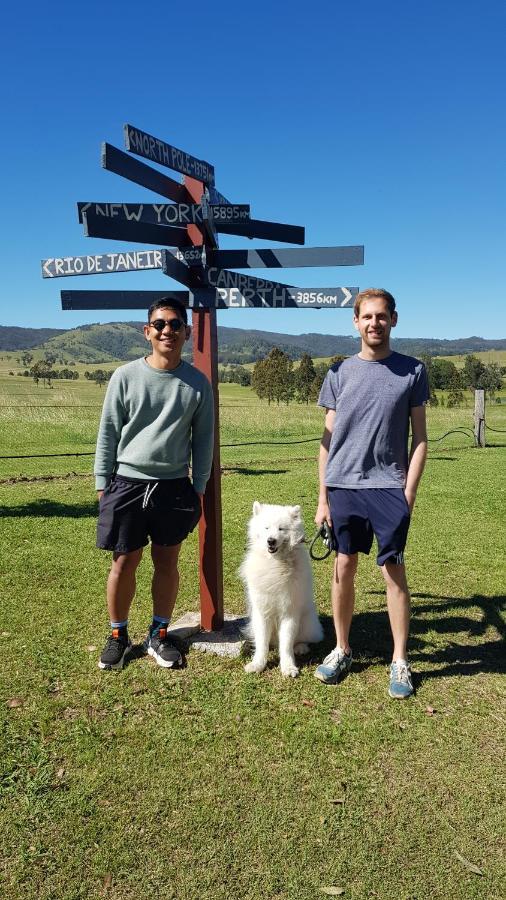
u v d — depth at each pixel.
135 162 3.67
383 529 3.70
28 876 2.40
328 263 4.10
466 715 3.55
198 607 5.09
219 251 4.32
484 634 4.69
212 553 4.47
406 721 3.48
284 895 2.32
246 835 2.61
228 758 3.13
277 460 13.74
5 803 2.79
